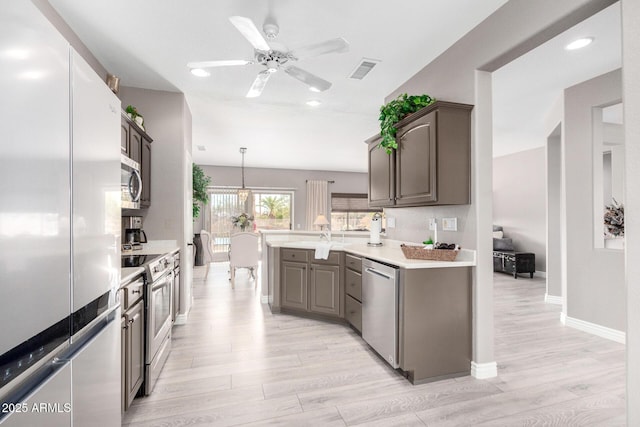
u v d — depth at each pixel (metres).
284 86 3.19
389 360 2.26
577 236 3.24
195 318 3.47
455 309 2.23
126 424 1.69
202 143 5.72
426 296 2.17
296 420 1.74
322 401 1.92
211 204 7.97
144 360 1.95
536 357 2.55
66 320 0.94
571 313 3.29
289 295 3.58
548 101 3.68
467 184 2.26
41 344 0.82
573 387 2.09
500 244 6.34
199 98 3.51
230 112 4.01
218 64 2.14
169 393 1.99
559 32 1.75
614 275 2.93
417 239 2.93
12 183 0.72
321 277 3.35
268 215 8.45
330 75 2.95
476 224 2.22
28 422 0.77
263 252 4.13
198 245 7.10
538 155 6.08
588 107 3.12
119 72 2.88
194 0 1.92
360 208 9.18
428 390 2.05
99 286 1.17
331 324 3.29
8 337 0.71
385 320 2.32
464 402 1.92
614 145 4.02
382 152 2.95
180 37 2.33
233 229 8.05
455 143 2.23
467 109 2.24
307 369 2.32
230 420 1.74
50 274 0.86
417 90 2.90
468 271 2.27
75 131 0.99
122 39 2.35
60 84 0.91
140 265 1.95
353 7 1.99
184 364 2.38
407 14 2.06
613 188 4.05
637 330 1.21
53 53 0.87
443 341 2.21
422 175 2.34
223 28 2.22
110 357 1.27
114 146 1.32
